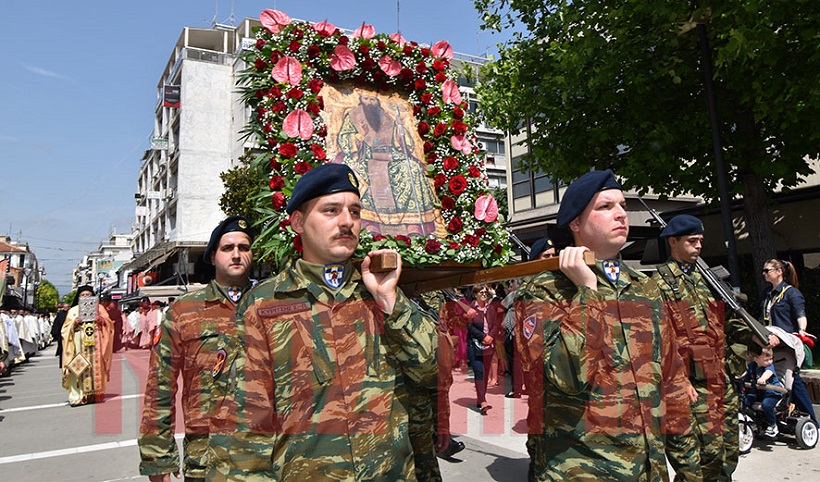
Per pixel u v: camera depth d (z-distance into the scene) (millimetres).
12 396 11266
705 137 8570
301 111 2697
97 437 7125
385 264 2021
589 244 2658
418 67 3137
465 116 3180
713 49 7711
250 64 3094
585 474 2361
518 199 19062
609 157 10102
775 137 8867
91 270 98250
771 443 5789
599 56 8891
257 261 3271
